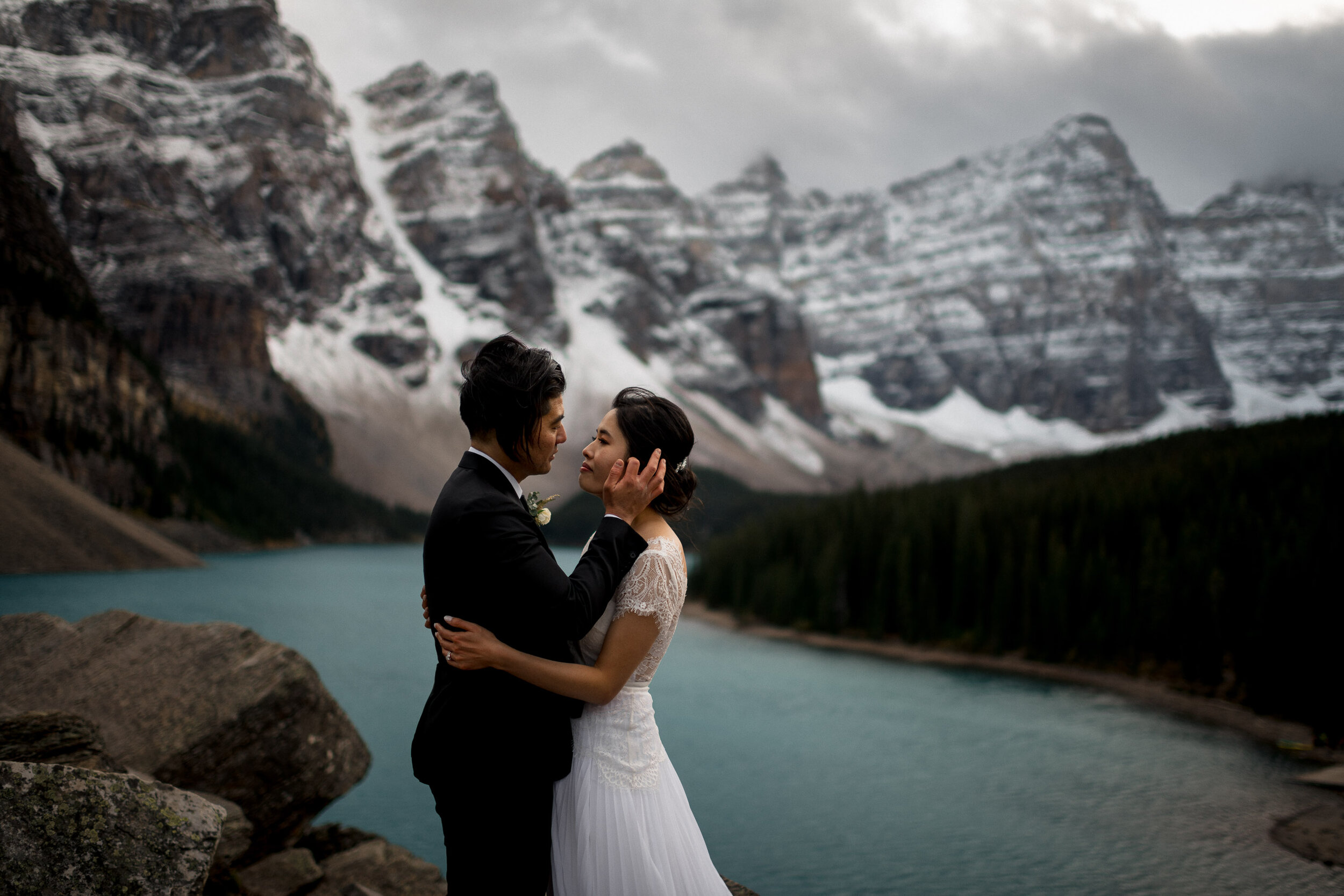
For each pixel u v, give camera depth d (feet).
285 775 23.35
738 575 279.69
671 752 109.50
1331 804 87.56
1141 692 161.48
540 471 11.31
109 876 10.54
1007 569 209.56
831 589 242.99
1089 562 198.90
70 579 224.74
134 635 25.63
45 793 10.62
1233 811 85.46
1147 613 182.80
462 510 10.26
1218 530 184.03
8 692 24.17
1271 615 145.18
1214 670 158.30
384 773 88.33
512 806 10.32
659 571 10.61
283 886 22.26
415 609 234.99
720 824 80.33
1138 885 64.75
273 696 22.95
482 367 10.84
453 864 10.66
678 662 192.34
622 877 10.44
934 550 238.27
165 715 22.90
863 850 73.00
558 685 10.18
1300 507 189.26
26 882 10.15
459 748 10.32
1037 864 69.10
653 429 11.03
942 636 222.48
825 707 143.23
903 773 100.78
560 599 9.95
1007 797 90.79
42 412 333.62
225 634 24.80
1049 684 171.22
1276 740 122.11
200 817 11.41
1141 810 85.97
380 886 25.22
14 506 241.35
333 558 439.22
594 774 10.71
